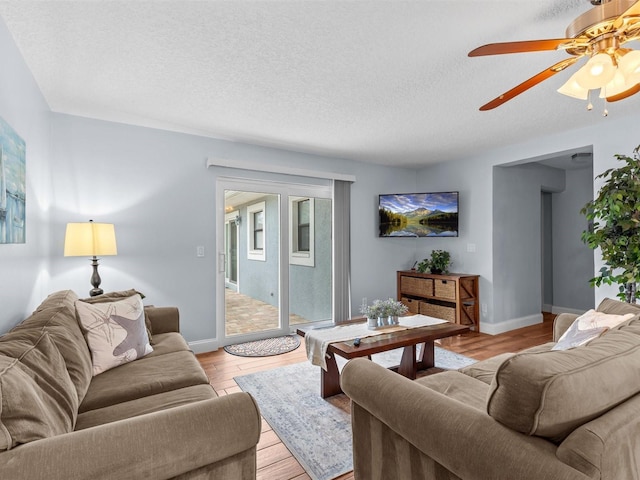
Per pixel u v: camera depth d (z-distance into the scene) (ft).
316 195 14.65
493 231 14.11
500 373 3.14
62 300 6.50
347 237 15.12
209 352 11.74
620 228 9.05
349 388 4.69
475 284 14.33
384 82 7.95
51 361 4.40
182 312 11.48
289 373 9.81
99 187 10.16
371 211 16.08
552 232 18.11
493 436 3.09
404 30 5.99
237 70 7.38
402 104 9.21
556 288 17.98
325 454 6.12
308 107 9.39
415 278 15.61
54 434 3.36
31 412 3.15
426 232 15.08
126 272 10.57
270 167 12.96
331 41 6.32
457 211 14.62
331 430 6.88
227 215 12.64
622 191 8.70
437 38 6.23
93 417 4.62
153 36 6.16
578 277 17.12
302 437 6.64
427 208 15.14
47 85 8.04
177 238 11.40
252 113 9.83
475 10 5.47
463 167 15.15
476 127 11.10
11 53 6.08
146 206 10.89
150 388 5.54
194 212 11.71
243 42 6.36
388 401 4.06
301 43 6.39
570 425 2.93
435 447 3.46
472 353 11.61
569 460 2.74
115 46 6.47
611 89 5.82
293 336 13.60
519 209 15.08
